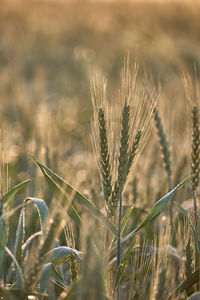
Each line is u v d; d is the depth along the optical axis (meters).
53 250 3.29
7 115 11.07
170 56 13.09
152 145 6.62
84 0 39.75
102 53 26.67
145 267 3.75
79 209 3.78
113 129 3.44
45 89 16.59
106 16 36.47
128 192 5.05
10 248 3.95
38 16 40.06
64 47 33.78
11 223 4.19
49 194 4.29
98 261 2.45
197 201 4.75
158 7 34.19
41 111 10.50
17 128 9.41
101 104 3.39
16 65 21.44
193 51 12.74
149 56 15.65
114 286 3.32
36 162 3.36
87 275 2.41
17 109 9.52
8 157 7.06
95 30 35.81
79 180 5.55
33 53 30.20
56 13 40.97
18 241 3.37
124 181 3.21
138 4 34.19
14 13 39.19
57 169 5.73
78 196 3.29
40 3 40.72
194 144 4.17
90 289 2.38
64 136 9.32
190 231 3.90
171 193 3.44
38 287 3.37
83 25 37.66
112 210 3.29
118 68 21.08
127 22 32.28
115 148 3.39
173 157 5.71
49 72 22.81
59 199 3.27
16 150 7.70
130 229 4.50
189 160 4.61
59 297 3.27
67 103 13.20
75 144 9.32
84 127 10.27
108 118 3.41
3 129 7.91
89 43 33.31
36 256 2.73
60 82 18.23
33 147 6.88
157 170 6.29
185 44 13.85
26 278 2.75
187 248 3.60
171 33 30.12
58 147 6.48
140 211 4.55
